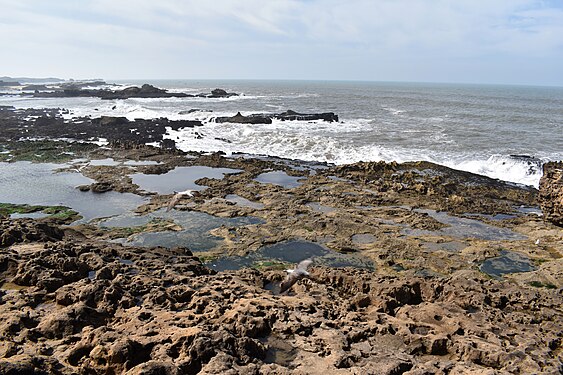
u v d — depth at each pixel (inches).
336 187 1258.6
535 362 419.5
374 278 637.9
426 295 612.4
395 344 459.2
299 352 428.5
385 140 1987.0
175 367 356.5
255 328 454.0
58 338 426.6
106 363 373.7
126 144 1825.8
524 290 623.2
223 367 363.6
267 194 1185.4
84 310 458.0
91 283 526.9
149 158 1633.9
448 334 475.8
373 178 1350.9
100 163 1556.3
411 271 766.5
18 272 553.3
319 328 476.7
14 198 1145.4
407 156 1685.5
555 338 485.4
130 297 509.0
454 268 777.6
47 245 648.4
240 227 953.5
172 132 2204.7
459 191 1234.0
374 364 403.5
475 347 448.1
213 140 2034.9
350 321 498.9
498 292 616.7
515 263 807.7
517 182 1400.1
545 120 2844.5
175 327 434.6
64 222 964.0
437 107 3833.7
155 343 405.1
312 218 999.6
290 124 2476.6
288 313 498.0
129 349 376.5
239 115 2544.3
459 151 1764.3
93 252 658.8
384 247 857.5
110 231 916.6
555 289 663.8
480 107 3873.0
